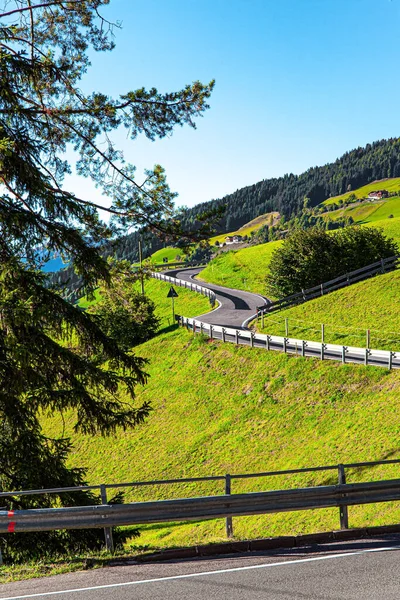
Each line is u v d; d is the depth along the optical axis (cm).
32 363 1098
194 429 2939
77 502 1198
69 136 1334
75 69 1319
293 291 4588
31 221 1116
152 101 1295
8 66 1095
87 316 1219
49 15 1291
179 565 777
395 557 761
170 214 1370
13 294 1034
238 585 682
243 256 8919
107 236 1333
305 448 2275
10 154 1000
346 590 653
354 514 1465
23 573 779
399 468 1703
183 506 852
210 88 1295
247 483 2247
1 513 798
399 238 6988
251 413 2816
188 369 3606
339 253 4566
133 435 3119
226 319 4803
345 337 3278
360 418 2275
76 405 1191
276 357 3150
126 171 1372
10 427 1156
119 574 749
